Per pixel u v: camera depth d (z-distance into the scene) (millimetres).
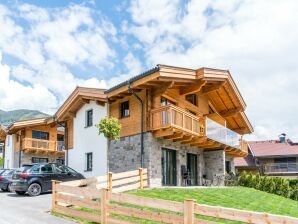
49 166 17125
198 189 15922
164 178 17625
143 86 16891
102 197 9539
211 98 23422
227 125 26875
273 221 6059
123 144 18031
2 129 33750
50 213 11180
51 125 30562
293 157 38906
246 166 39406
